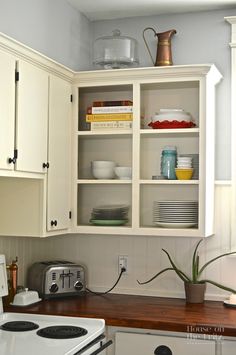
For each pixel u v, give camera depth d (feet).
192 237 10.37
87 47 11.75
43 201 9.18
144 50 11.34
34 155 8.76
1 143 7.76
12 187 9.34
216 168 10.64
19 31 9.27
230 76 10.64
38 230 9.18
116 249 11.09
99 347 8.25
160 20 11.27
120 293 11.00
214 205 10.50
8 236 9.82
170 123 10.05
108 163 10.57
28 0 9.53
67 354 7.06
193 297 10.08
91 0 10.66
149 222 10.84
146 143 10.91
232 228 10.36
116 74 10.15
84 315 8.86
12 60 8.08
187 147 10.66
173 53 11.07
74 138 10.37
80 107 11.22
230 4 10.55
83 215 11.22
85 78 10.31
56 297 10.31
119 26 11.62
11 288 9.61
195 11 10.96
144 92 10.97
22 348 7.28
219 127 10.64
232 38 10.61
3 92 7.83
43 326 8.53
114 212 10.42
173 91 10.80
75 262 11.35
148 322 8.50
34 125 8.75
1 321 8.77
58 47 10.53
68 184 10.21
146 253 10.87
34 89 8.74
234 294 10.07
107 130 10.31
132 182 10.13
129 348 8.66
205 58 10.85
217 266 10.43
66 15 10.81
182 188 10.66
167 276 10.72
